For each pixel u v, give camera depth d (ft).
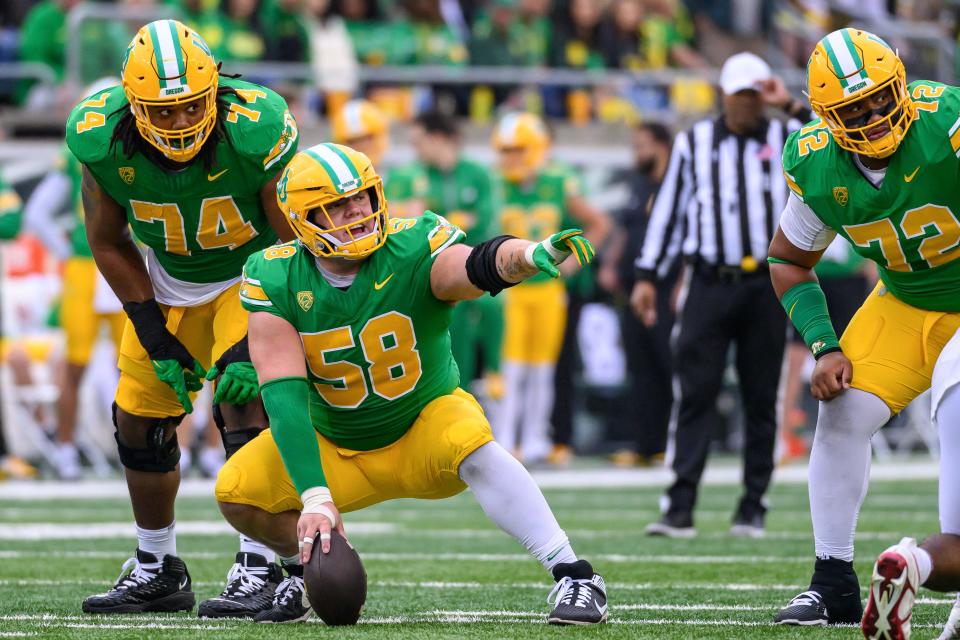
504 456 45.83
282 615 47.32
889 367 45.60
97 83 143.74
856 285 114.83
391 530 85.15
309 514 43.65
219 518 90.68
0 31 153.79
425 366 45.83
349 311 44.55
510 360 125.18
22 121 142.20
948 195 42.80
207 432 120.06
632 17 164.25
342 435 46.42
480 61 157.28
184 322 52.21
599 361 141.28
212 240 50.06
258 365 44.75
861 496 46.37
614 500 102.99
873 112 42.14
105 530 83.25
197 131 46.73
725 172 78.48
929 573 39.91
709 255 78.23
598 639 42.52
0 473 121.39
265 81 147.23
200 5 145.89
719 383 79.25
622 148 154.30
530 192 124.47
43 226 116.98
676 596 54.75
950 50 170.19
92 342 115.34
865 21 175.42
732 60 78.95
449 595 55.77
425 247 45.01
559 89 159.74
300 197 43.47
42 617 49.80
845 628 45.09
